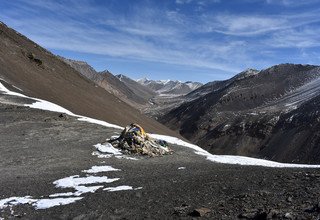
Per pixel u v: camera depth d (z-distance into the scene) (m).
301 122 183.62
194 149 43.88
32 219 16.09
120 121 90.94
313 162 149.25
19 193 21.20
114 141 37.03
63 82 100.62
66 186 22.36
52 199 19.22
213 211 14.40
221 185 18.70
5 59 84.94
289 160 159.88
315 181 16.84
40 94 75.38
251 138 197.25
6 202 19.25
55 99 77.69
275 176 19.41
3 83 67.75
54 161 31.09
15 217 16.61
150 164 30.62
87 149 35.56
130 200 17.69
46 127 43.06
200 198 16.73
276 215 12.62
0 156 32.09
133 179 23.25
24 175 26.47
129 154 34.72
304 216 12.21
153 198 17.66
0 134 38.94
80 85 111.94
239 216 13.42
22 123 43.88
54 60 121.12
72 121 47.75
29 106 53.97
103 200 18.11
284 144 173.12
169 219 14.20
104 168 28.39
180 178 22.27
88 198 18.75
